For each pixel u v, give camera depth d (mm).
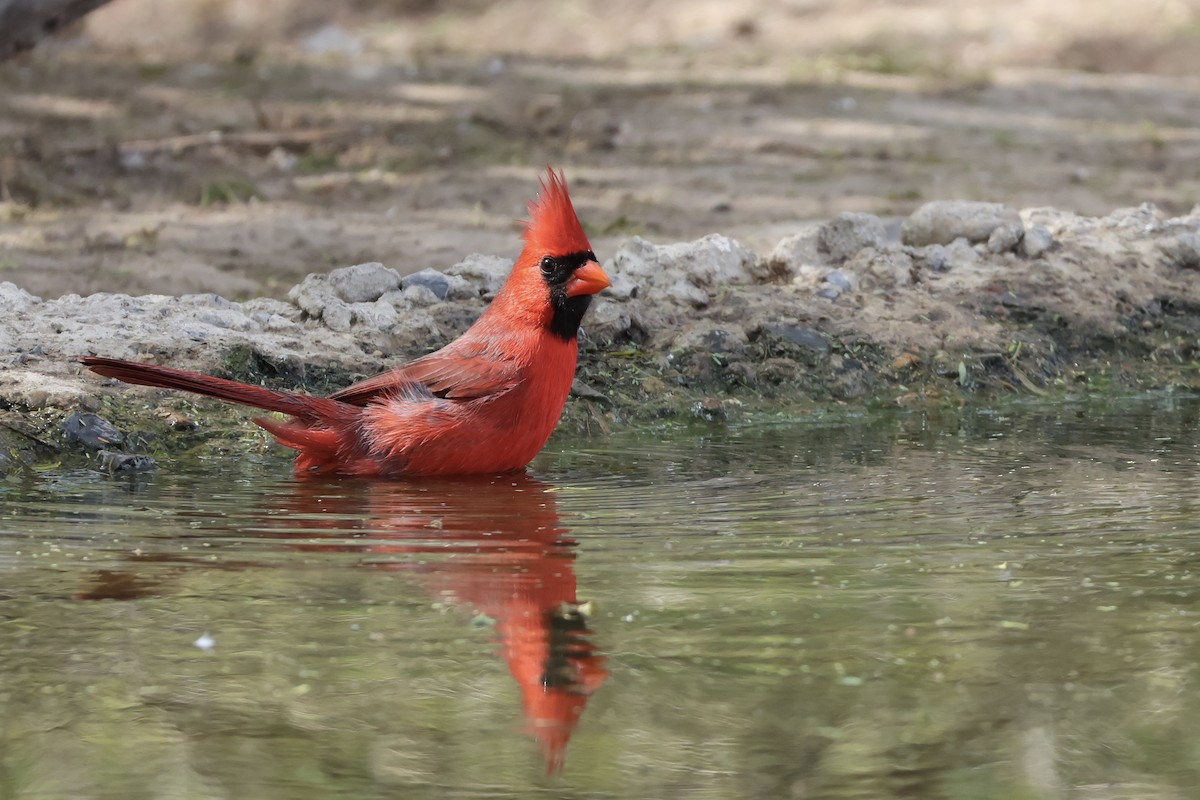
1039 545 8500
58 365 11305
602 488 9867
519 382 9898
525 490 9781
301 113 25828
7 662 6762
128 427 10766
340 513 9125
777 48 35281
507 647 6973
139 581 7777
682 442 11453
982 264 15109
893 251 14953
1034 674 6719
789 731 6250
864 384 12969
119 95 27281
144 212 18688
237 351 11688
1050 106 28938
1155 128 26969
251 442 10898
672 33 37312
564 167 22500
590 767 6020
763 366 12883
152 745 6074
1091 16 37219
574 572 7973
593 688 6590
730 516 9133
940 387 13094
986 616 7359
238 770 5914
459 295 13273
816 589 7723
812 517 9109
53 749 6043
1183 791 5852
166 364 11469
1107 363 13906
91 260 15766
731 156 23547
